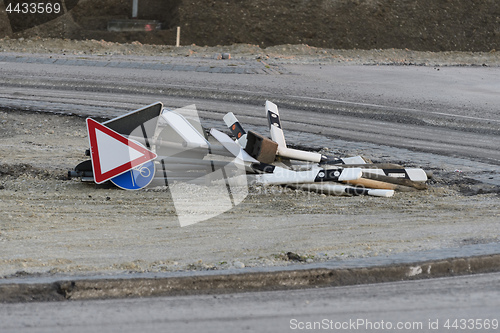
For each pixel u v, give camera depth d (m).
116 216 13.31
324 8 61.00
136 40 57.38
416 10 62.22
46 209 13.69
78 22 60.78
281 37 58.09
